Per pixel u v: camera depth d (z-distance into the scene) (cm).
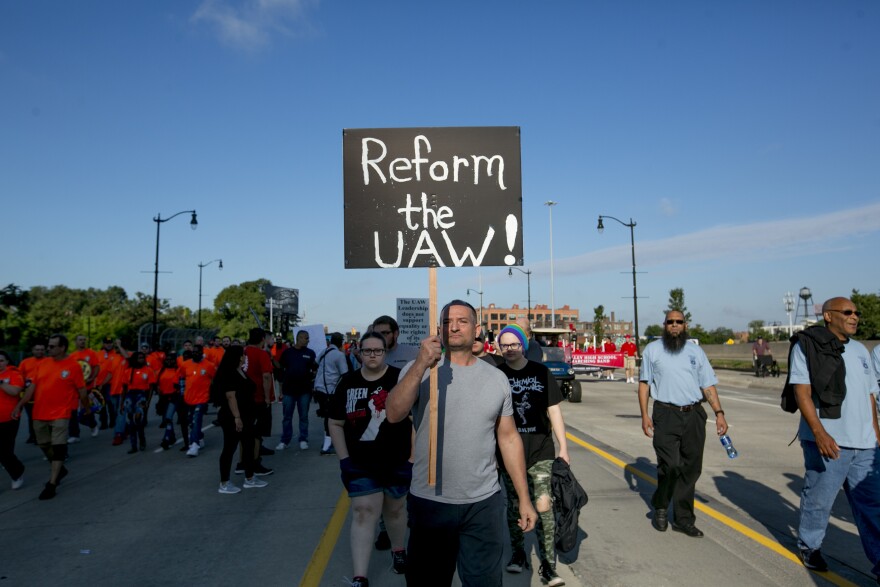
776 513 620
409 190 404
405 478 448
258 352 883
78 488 786
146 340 2592
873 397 446
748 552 502
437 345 293
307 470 881
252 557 514
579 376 3341
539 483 443
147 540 564
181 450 1084
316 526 602
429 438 303
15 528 609
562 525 433
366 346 452
